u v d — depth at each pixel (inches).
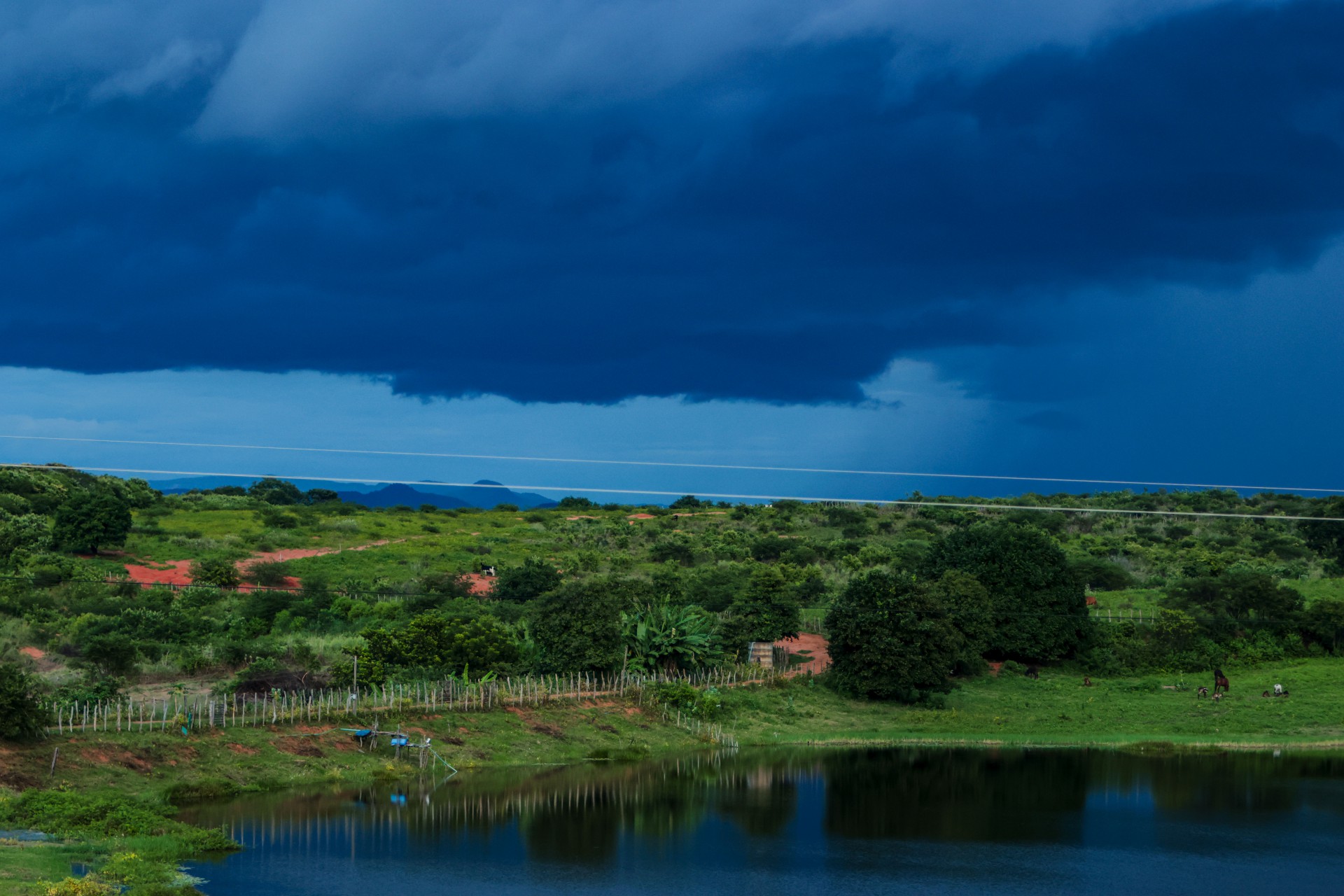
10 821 1416.1
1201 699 3139.8
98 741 1729.8
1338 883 1476.4
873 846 1648.6
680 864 1518.2
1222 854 1627.7
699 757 2378.2
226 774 1796.3
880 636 3014.3
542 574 4089.6
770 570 3307.1
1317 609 3673.7
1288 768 2341.3
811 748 2549.2
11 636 2829.7
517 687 2470.5
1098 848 1657.2
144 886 1207.6
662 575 4303.6
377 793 1838.1
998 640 3531.0
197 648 2837.1
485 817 1721.2
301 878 1354.6
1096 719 2918.3
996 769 2319.1
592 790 1980.8
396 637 2559.1
